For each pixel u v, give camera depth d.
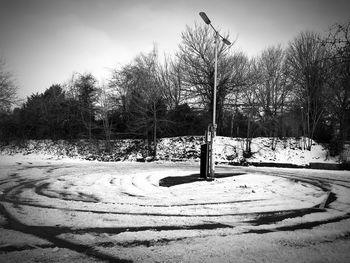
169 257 4.80
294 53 31.73
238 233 6.16
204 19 14.67
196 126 35.88
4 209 8.32
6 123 40.09
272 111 34.94
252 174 17.66
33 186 12.92
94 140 36.66
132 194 10.91
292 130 35.72
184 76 32.19
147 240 5.68
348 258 4.78
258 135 37.88
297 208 8.67
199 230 6.37
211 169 15.18
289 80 34.53
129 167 23.05
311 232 6.25
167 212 8.05
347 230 6.41
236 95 32.38
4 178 15.80
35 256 4.80
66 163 26.97
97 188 12.34
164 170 20.44
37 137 39.78
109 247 5.27
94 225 6.71
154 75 33.75
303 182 15.01
